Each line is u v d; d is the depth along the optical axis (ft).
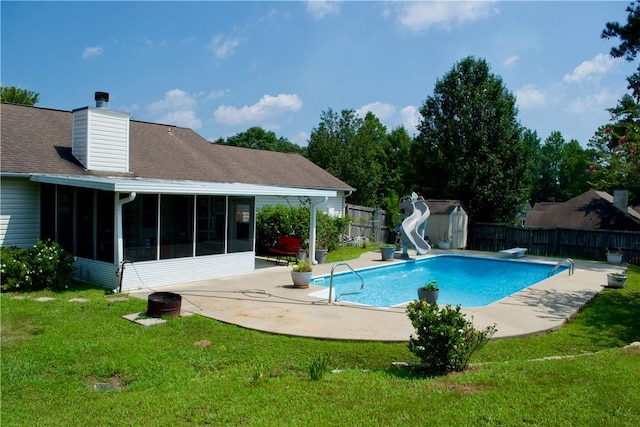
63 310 31.27
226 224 47.57
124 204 38.91
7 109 51.67
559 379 19.01
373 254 73.41
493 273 66.28
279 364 22.68
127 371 21.27
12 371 20.89
